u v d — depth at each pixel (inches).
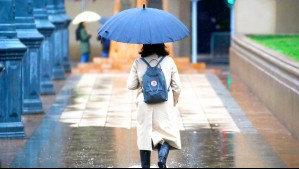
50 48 1455.5
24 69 1194.0
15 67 995.3
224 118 1159.6
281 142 968.9
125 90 1488.7
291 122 1028.5
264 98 1289.4
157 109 790.5
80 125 1098.1
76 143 961.5
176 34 793.6
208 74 1785.2
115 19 802.8
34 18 1317.7
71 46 2429.9
